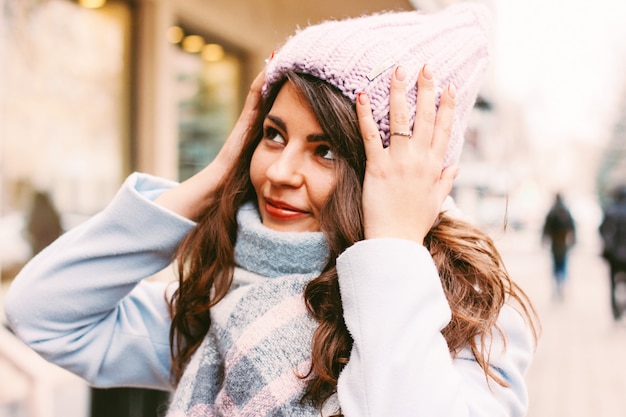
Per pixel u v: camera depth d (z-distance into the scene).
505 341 0.90
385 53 0.88
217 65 4.93
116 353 1.10
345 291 0.83
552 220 9.70
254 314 0.90
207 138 4.86
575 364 5.40
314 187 0.89
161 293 1.20
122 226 1.02
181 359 1.08
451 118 0.90
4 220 3.29
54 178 3.61
